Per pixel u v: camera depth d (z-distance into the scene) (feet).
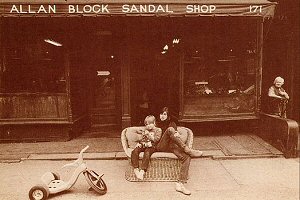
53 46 29.63
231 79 31.14
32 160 24.57
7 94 28.45
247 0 26.63
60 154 25.55
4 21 29.14
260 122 30.12
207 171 22.41
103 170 22.71
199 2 25.35
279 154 25.30
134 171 20.16
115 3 24.71
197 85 30.71
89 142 29.01
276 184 20.15
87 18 30.73
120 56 30.94
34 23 29.40
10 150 26.68
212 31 30.83
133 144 22.00
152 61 33.88
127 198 18.29
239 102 30.30
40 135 29.30
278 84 28.94
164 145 20.97
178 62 30.04
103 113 33.45
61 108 28.91
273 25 34.53
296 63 34.99
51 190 18.51
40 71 30.01
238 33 30.78
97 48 32.55
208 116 29.99
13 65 29.81
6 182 20.53
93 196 18.62
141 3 24.85
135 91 34.22
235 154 25.29
